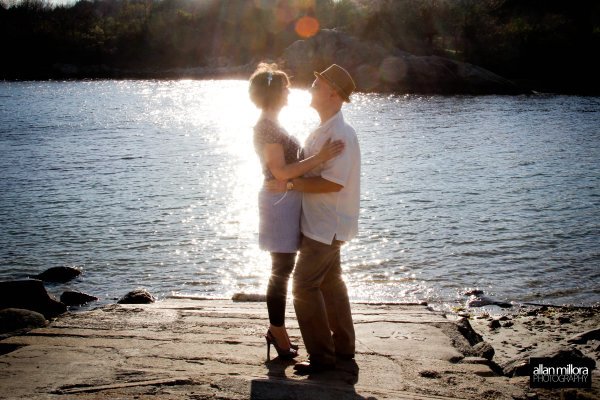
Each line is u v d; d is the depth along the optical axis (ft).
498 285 38.52
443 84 253.24
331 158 15.19
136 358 16.25
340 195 15.60
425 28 297.33
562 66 286.46
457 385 14.99
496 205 59.52
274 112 15.53
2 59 366.43
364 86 259.19
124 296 35.19
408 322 19.93
